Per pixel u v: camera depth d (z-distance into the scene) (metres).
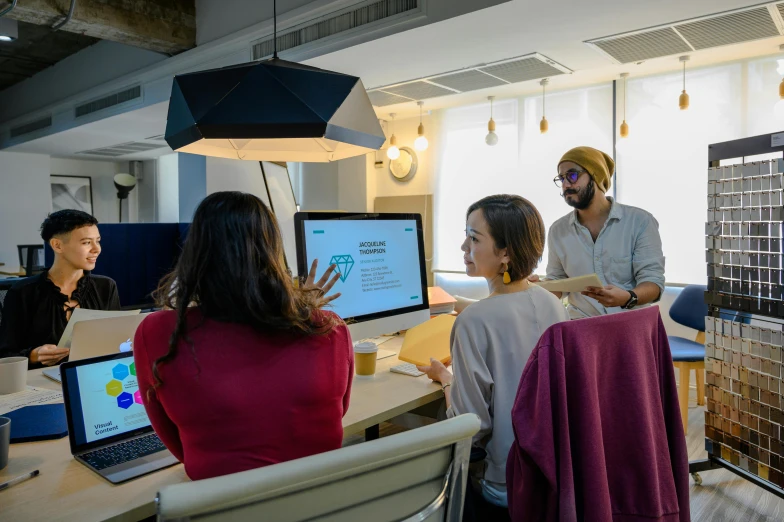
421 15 3.01
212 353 0.88
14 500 0.95
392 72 3.89
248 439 0.88
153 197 8.53
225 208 0.93
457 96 4.81
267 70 1.61
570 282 1.80
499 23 2.96
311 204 5.91
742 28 3.07
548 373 1.02
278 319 0.91
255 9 3.89
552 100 4.66
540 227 1.37
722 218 2.29
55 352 1.85
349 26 3.34
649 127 4.20
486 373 1.26
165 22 4.21
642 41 3.29
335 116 1.59
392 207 5.84
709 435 2.41
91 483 1.02
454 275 5.46
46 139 6.57
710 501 2.41
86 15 3.79
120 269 4.22
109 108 5.29
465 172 5.28
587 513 1.03
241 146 2.12
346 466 0.65
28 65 6.27
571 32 3.12
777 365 2.07
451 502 0.80
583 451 1.03
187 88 1.65
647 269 2.25
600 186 2.33
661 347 1.24
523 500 1.04
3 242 7.43
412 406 1.44
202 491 0.57
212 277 0.90
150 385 0.92
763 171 2.12
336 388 0.97
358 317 1.74
